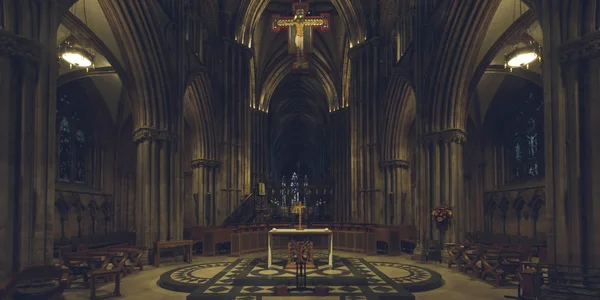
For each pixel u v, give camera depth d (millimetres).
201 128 27203
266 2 32094
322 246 23875
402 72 20766
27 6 10109
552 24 10344
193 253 21781
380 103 28906
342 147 42406
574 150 9797
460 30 17312
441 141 18625
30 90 10117
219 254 21641
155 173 17812
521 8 16250
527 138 24812
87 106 26250
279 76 45594
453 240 17891
